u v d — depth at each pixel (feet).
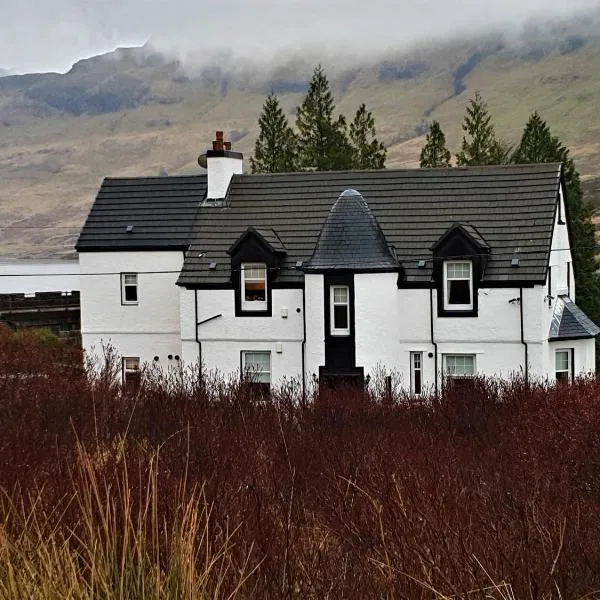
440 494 48.78
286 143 295.28
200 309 183.52
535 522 42.88
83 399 113.09
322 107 294.46
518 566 39.34
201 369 164.66
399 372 172.65
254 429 88.07
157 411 102.73
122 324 196.75
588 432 78.33
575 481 62.54
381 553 41.45
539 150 260.62
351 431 95.25
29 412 100.68
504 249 173.47
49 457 60.85
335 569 40.27
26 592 32.96
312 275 173.99
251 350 180.96
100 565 33.63
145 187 204.03
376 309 171.63
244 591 37.32
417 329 174.19
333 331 173.27
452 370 173.78
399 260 176.96
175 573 33.94
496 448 80.43
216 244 188.65
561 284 185.57
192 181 202.59
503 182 183.11
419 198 185.78
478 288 170.91
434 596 37.24
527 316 168.66
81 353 179.32
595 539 44.57
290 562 39.45
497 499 50.11
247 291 181.68
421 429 97.40
